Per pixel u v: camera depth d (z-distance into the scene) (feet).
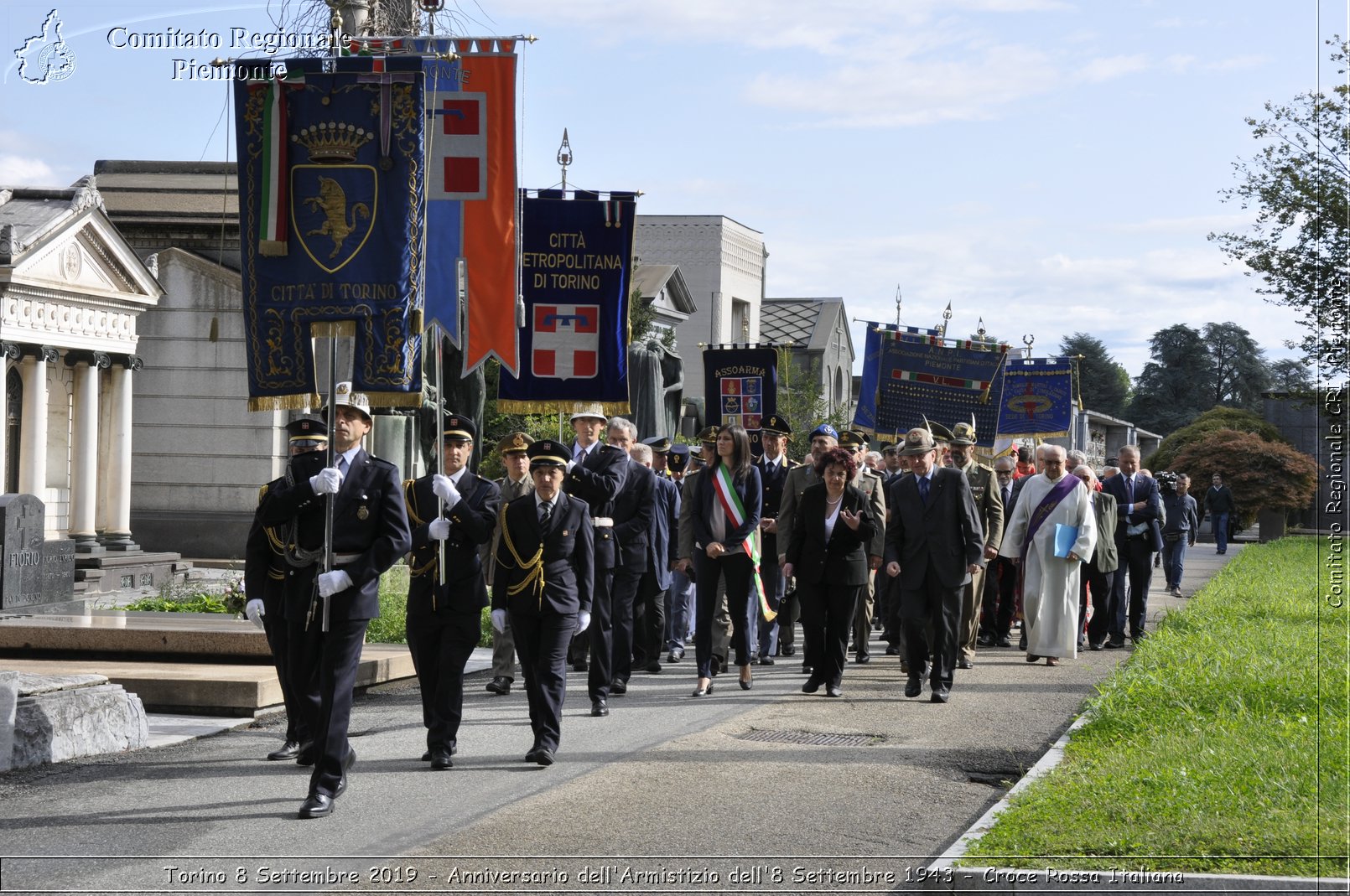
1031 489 68.44
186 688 50.42
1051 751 42.22
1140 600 76.07
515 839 32.50
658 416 124.16
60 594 99.35
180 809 35.60
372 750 44.09
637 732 47.44
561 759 42.50
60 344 125.59
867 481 65.67
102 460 136.98
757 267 304.09
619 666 56.44
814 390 232.53
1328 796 33.24
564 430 152.56
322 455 38.88
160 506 155.12
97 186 163.84
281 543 38.86
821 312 329.72
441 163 60.08
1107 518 73.15
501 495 43.24
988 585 77.10
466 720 49.98
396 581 90.22
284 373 46.09
